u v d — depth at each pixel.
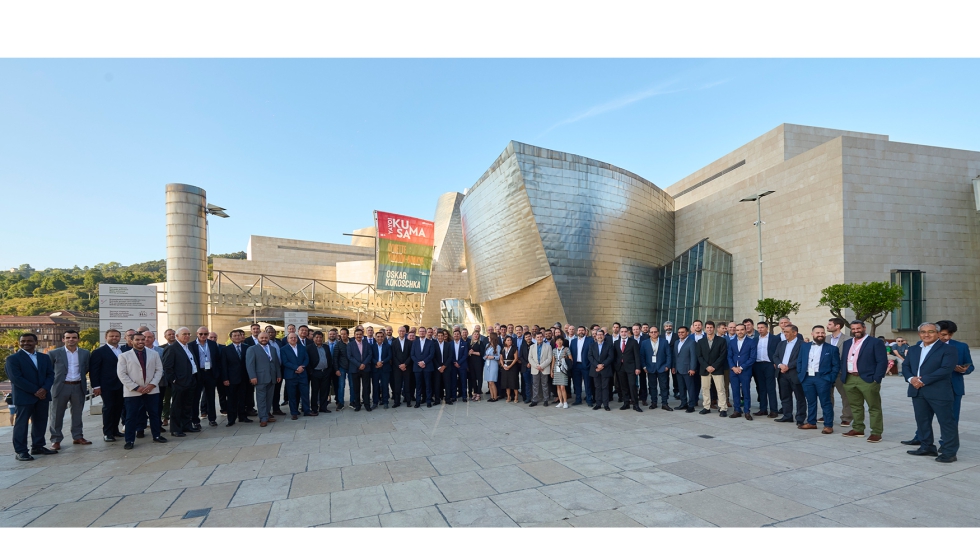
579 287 24.66
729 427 8.35
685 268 30.59
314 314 41.97
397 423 9.02
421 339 11.20
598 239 25.53
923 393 6.15
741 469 5.71
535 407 10.77
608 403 10.47
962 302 25.44
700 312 28.55
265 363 9.21
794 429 8.16
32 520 4.41
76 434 7.81
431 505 4.63
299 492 5.09
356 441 7.50
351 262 50.28
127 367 7.50
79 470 6.14
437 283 48.09
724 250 31.34
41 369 7.01
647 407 10.78
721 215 31.84
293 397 9.79
